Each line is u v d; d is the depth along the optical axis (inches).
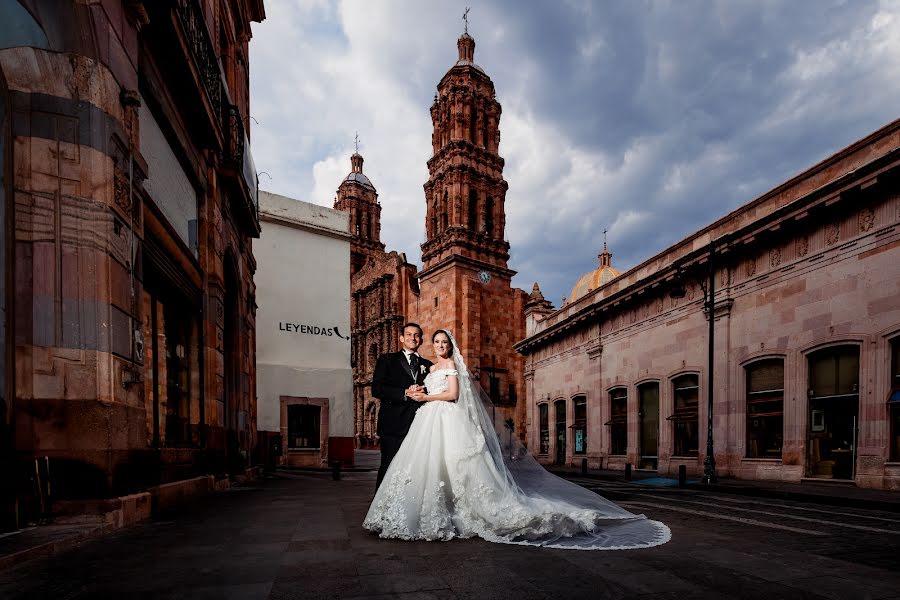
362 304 2434.8
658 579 118.5
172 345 318.7
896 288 446.6
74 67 193.0
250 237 611.5
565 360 1080.8
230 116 432.8
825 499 378.9
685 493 430.0
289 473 663.8
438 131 1883.6
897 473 431.5
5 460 165.0
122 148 211.0
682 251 746.2
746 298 612.7
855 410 484.1
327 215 938.7
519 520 161.5
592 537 163.3
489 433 189.2
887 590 115.0
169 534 173.5
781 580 121.0
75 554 141.9
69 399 181.0
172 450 290.7
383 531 164.9
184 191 345.4
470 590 108.3
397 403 212.4
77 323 184.7
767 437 581.9
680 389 727.1
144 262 258.1
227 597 102.7
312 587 109.7
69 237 187.2
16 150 183.2
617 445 888.3
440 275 1758.1
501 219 1822.1
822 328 514.3
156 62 278.8
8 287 174.6
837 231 505.4
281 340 863.7
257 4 679.7
